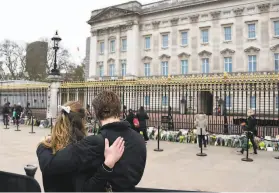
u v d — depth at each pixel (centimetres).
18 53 7031
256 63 3975
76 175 230
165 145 1245
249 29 4072
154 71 4903
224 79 1342
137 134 248
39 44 7012
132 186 228
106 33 5484
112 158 215
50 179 239
